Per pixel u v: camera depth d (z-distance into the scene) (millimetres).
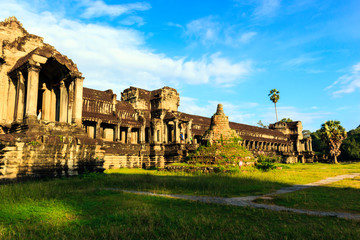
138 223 8188
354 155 87625
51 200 12156
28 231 7605
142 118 49594
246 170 27578
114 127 46375
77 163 24141
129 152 44781
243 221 8648
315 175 28156
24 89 25297
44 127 23594
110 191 15188
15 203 11273
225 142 31438
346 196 13555
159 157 48250
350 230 7348
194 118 65812
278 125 98125
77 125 26859
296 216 9297
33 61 23734
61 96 28031
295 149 93812
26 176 20359
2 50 26344
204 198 13102
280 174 27062
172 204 11492
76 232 7398
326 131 80812
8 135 20062
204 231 7508
